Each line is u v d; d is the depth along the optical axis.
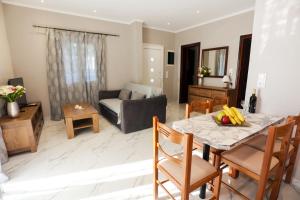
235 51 4.13
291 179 1.80
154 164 1.44
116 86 4.90
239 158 1.41
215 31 4.51
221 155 1.48
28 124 2.39
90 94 4.38
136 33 4.54
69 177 1.93
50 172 2.02
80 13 4.00
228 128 1.43
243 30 3.91
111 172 2.03
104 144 2.76
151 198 1.63
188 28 5.25
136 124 3.26
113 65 4.74
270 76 1.84
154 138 1.36
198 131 1.37
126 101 3.06
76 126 3.11
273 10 1.74
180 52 5.70
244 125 1.48
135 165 2.17
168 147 2.66
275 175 1.44
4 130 2.25
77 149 2.59
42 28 3.66
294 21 1.62
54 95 3.87
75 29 4.04
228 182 1.84
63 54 3.88
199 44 5.00
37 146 2.65
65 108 3.40
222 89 4.05
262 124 1.51
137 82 4.79
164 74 5.81
